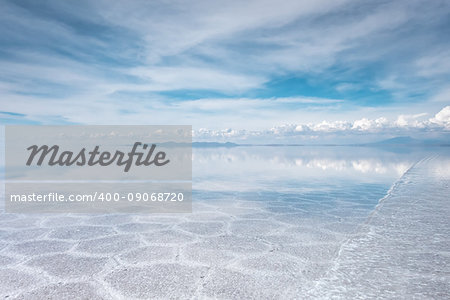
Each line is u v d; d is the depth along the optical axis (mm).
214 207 4172
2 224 3281
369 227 3049
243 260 2211
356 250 2389
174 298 1645
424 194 4805
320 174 8312
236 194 5176
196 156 20406
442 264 2084
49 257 2287
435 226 3025
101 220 3463
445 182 6125
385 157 17469
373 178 7281
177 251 2416
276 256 2287
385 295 1660
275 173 8680
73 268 2074
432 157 16984
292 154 23578
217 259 2238
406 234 2781
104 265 2127
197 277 1921
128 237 2807
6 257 2291
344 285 1786
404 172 8398
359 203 4320
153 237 2801
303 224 3227
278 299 1630
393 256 2248
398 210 3748
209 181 6930
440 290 1714
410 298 1630
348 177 7543
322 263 2141
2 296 1680
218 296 1665
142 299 1640
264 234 2877
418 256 2240
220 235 2861
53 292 1726
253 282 1839
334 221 3336
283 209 3998
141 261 2201
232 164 12555
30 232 2975
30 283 1843
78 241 2686
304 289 1745
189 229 3070
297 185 6203
